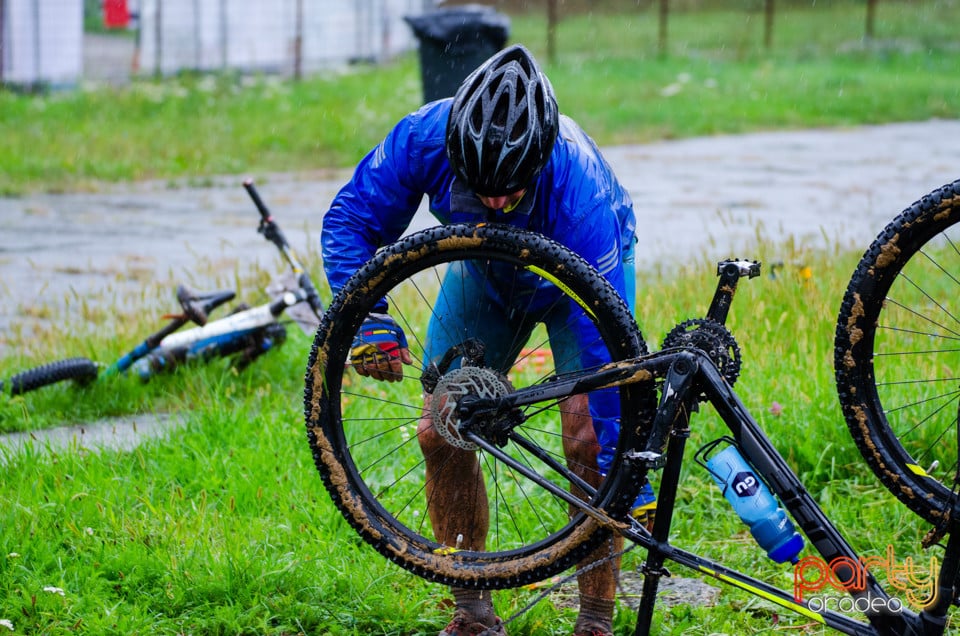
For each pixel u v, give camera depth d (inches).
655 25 1793.8
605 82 1230.3
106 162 844.0
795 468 269.7
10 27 1085.8
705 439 275.9
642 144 958.4
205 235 614.5
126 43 1172.5
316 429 195.9
